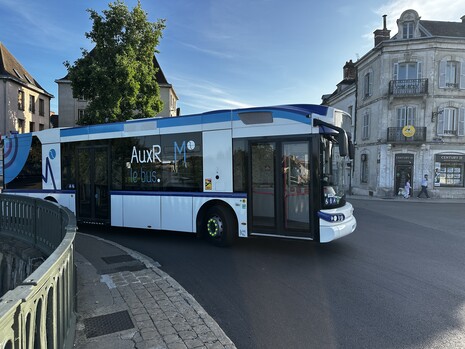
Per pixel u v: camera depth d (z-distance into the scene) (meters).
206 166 8.34
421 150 26.39
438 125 26.39
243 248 8.14
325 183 7.28
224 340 3.73
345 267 6.62
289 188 7.42
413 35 27.34
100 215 10.09
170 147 8.88
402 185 26.89
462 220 13.31
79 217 10.52
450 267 6.64
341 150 6.80
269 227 7.61
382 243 8.79
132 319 4.23
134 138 9.46
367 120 29.92
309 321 4.32
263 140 7.66
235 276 6.08
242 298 5.07
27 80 39.78
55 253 3.11
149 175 9.21
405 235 9.95
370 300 4.99
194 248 8.16
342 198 7.91
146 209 9.24
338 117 7.71
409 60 26.67
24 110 38.53
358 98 31.66
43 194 11.30
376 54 28.27
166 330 3.95
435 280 5.87
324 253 7.71
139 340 3.72
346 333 4.01
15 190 11.94
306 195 7.26
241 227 7.90
